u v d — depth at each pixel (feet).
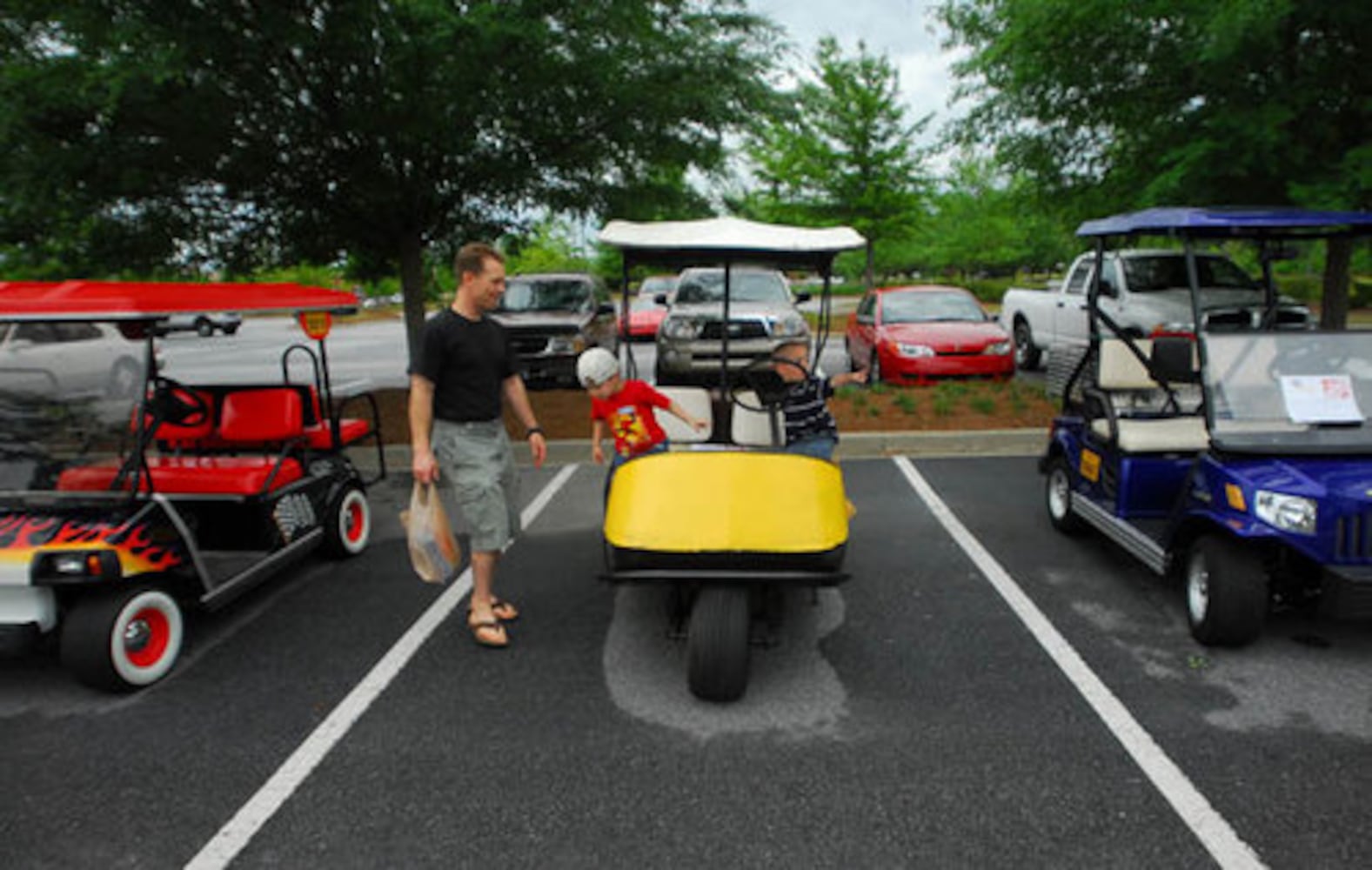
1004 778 10.11
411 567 17.81
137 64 20.20
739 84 27.43
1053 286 41.68
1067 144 32.65
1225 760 10.35
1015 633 13.99
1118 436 16.03
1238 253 41.98
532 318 37.91
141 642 12.75
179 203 27.43
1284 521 12.01
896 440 26.63
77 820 9.69
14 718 11.95
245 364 59.77
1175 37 26.91
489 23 22.17
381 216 30.40
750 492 12.26
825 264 16.14
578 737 11.19
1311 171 25.23
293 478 16.80
